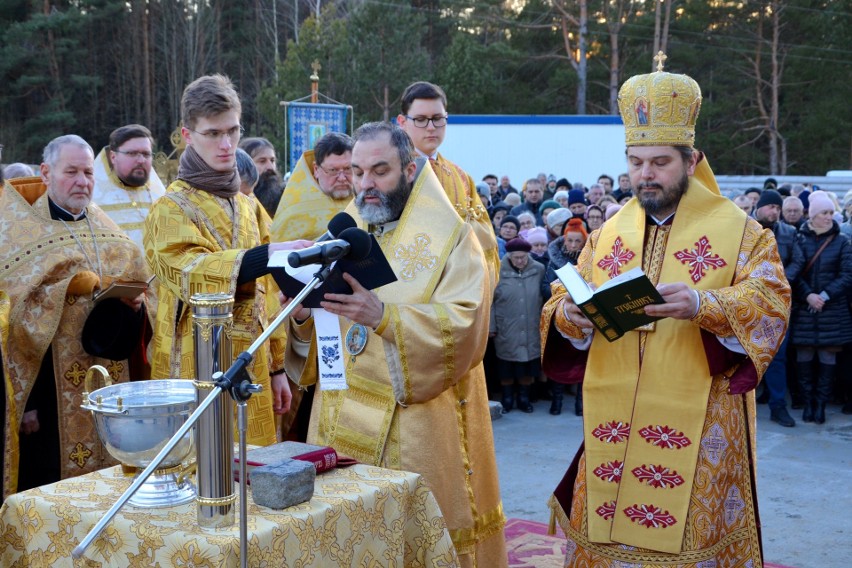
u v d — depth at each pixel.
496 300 7.91
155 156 7.30
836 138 37.59
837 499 5.67
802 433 7.29
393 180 3.19
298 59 30.55
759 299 3.06
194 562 2.09
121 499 1.96
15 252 3.94
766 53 39.03
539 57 38.97
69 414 4.00
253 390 2.06
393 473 2.64
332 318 2.77
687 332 3.16
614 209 8.45
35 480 4.09
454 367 3.05
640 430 3.18
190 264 3.38
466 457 3.26
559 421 7.67
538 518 5.28
